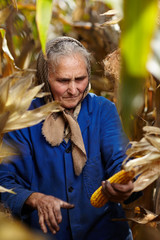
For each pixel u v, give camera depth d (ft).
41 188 4.99
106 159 5.06
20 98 3.75
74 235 4.89
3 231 1.13
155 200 5.70
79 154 4.90
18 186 4.75
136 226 5.82
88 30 8.64
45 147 4.98
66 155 4.97
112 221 5.10
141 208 5.02
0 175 4.90
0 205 3.84
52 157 4.97
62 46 4.79
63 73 4.73
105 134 5.10
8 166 4.96
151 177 4.23
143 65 0.96
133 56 0.96
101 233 5.03
